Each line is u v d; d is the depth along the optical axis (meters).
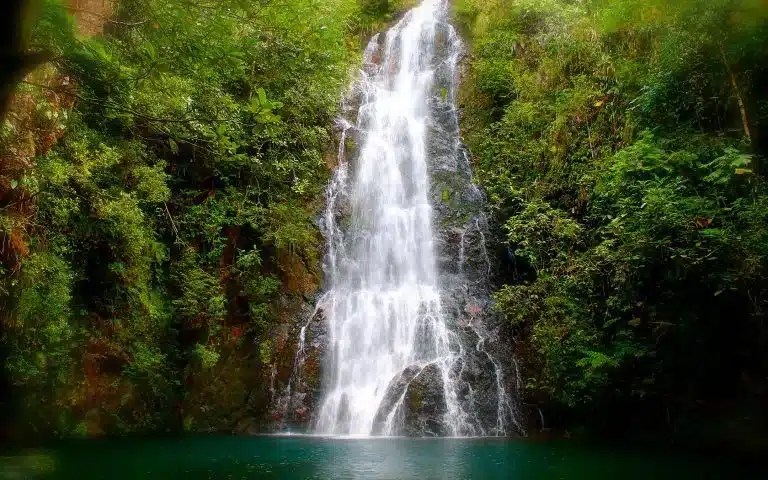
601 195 12.59
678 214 10.12
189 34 5.04
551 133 14.67
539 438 11.74
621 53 14.05
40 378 10.42
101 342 11.63
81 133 10.85
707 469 8.00
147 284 12.64
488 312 14.03
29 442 10.17
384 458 8.83
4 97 3.10
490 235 15.11
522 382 13.00
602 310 12.12
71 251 10.75
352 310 14.40
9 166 9.03
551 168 14.35
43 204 10.09
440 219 15.75
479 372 13.02
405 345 13.77
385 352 13.84
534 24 17.58
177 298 13.19
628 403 11.88
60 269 10.30
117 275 11.93
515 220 13.94
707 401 11.05
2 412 10.23
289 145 15.59
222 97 10.42
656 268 11.14
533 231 13.69
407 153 17.22
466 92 18.20
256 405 12.97
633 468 8.06
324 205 15.70
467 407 12.59
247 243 14.46
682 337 11.02
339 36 16.52
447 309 14.16
